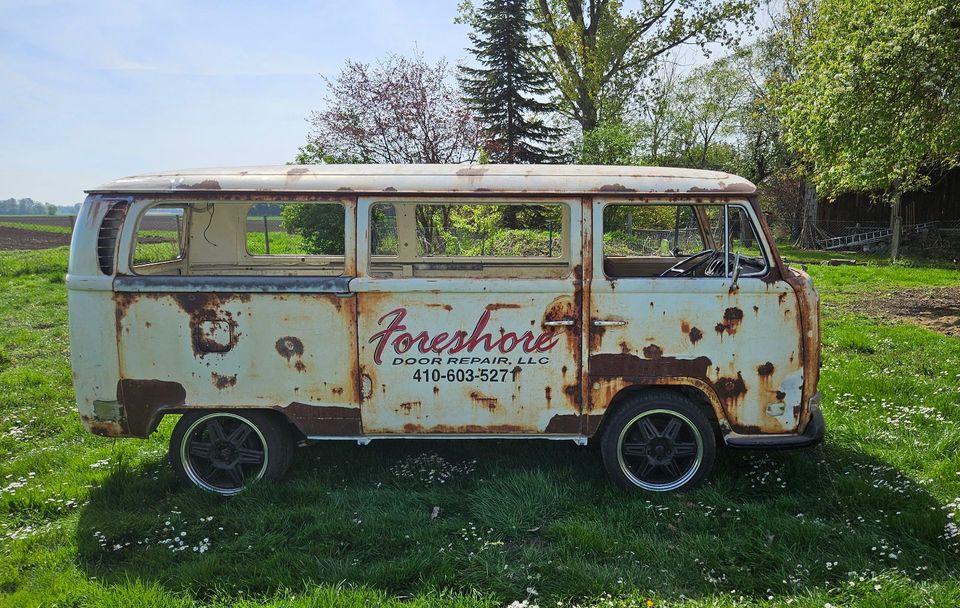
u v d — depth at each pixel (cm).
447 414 402
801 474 431
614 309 391
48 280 1417
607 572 320
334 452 478
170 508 402
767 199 3594
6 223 4756
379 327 395
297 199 392
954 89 911
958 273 1692
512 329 394
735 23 2555
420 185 390
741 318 389
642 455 413
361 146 1298
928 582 311
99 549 356
